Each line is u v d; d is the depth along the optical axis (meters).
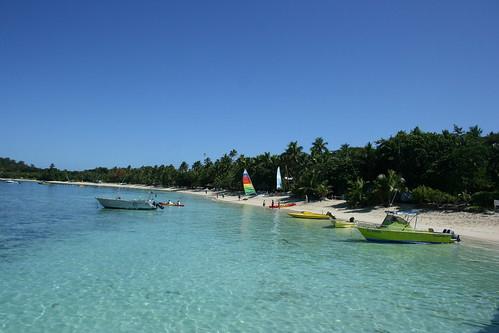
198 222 44.66
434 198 50.97
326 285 18.78
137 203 57.66
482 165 53.91
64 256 23.52
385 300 16.77
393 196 56.44
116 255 24.14
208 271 20.73
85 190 142.50
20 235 31.50
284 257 25.06
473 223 41.94
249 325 13.51
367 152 69.31
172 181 175.75
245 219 49.56
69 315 13.94
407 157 61.47
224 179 128.25
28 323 13.13
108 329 12.80
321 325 13.72
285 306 15.59
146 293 16.67
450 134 63.81
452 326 14.02
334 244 30.59
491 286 19.45
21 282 17.78
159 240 30.45
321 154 91.75
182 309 14.87
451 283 19.86
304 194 74.38
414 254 27.30
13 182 197.25
